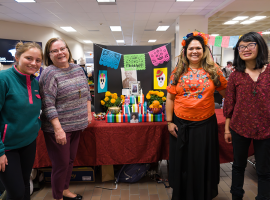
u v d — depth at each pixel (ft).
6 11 19.72
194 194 4.90
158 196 5.88
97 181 6.72
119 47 7.95
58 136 4.40
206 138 4.71
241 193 4.79
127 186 6.42
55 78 4.45
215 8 19.42
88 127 6.00
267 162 4.19
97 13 20.63
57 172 4.82
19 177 3.77
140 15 21.63
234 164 4.85
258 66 4.10
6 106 3.57
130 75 8.03
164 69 7.67
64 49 4.54
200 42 4.59
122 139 6.14
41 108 4.43
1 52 22.97
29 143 3.98
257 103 4.10
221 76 4.76
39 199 5.80
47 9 19.21
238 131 4.41
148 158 6.24
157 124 6.18
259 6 19.52
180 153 4.92
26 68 3.72
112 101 7.11
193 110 4.62
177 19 22.82
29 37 25.18
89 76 14.90
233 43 6.47
